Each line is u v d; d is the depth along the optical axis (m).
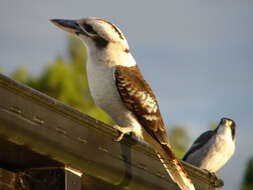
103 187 7.39
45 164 6.46
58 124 6.20
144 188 7.58
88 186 7.34
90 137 6.66
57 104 6.14
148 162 7.69
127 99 8.23
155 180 7.77
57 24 8.61
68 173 6.51
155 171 7.82
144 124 8.35
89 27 8.50
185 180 8.02
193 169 8.72
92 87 8.41
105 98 8.31
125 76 8.26
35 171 6.56
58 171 6.49
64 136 6.25
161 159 8.11
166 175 8.06
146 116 8.34
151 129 8.35
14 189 6.57
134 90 8.27
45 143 6.01
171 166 8.11
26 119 5.79
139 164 7.48
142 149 7.57
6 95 5.60
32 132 5.84
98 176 6.90
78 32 8.54
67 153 6.30
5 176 6.51
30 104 5.87
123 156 7.21
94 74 8.34
